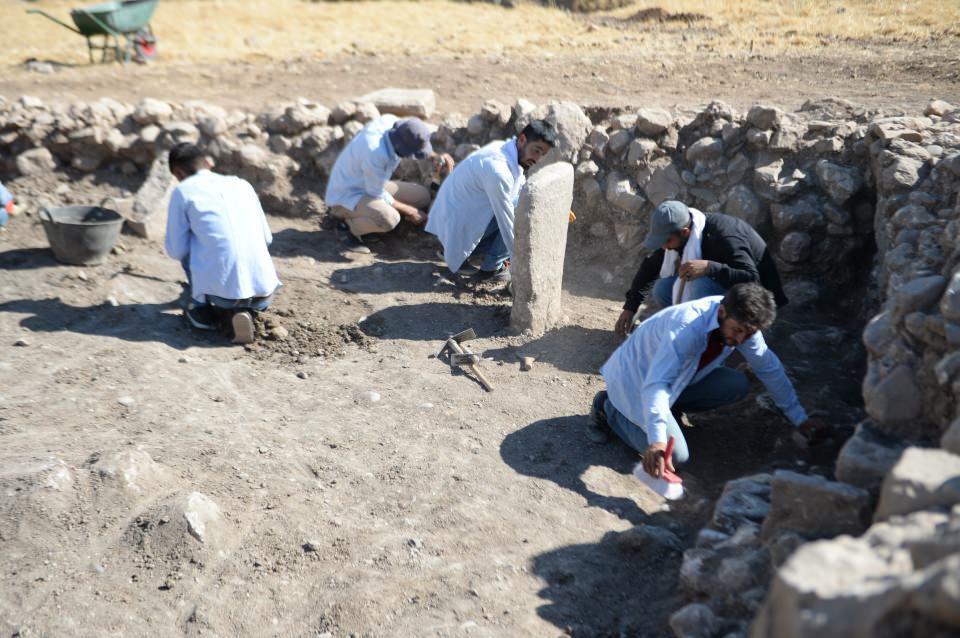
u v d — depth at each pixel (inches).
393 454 165.6
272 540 138.3
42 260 242.7
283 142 290.4
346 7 630.5
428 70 393.4
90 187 291.6
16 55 465.4
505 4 653.9
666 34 495.2
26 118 289.9
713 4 569.6
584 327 223.9
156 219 263.4
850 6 516.7
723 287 180.9
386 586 129.8
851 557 77.6
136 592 125.8
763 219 243.8
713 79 361.1
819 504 116.2
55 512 135.4
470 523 146.1
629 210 257.9
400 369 200.7
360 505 149.8
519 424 179.3
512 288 219.6
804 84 342.6
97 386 180.1
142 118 293.9
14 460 147.2
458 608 125.6
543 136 220.4
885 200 207.5
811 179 241.3
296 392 189.0
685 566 125.3
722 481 162.1
